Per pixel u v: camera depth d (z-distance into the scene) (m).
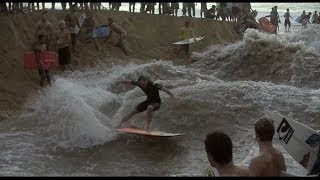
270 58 17.75
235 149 10.12
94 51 17.69
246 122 11.90
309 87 15.66
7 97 13.27
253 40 18.31
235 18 24.75
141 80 10.81
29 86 14.16
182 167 9.22
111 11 20.75
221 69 18.12
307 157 7.68
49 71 15.38
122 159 9.66
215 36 22.20
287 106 12.94
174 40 20.58
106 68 16.56
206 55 19.39
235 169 4.24
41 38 14.13
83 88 14.00
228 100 13.18
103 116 12.23
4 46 15.82
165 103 12.78
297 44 18.08
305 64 17.02
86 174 8.79
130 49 18.86
